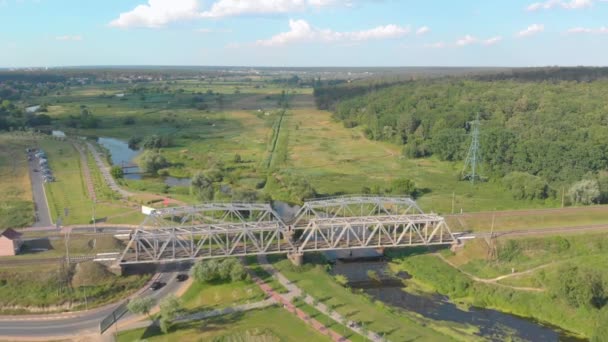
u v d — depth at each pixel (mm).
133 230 113875
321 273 102375
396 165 198125
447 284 99438
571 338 81375
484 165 177500
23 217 127625
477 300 94000
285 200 154250
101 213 132750
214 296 89562
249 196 140000
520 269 103562
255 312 83625
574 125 198750
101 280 91938
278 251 104875
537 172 169000
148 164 188375
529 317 88500
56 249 104250
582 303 85062
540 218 126312
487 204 145250
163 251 100812
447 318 87688
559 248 110562
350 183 170000
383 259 113500
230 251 101625
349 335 76875
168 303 77312
